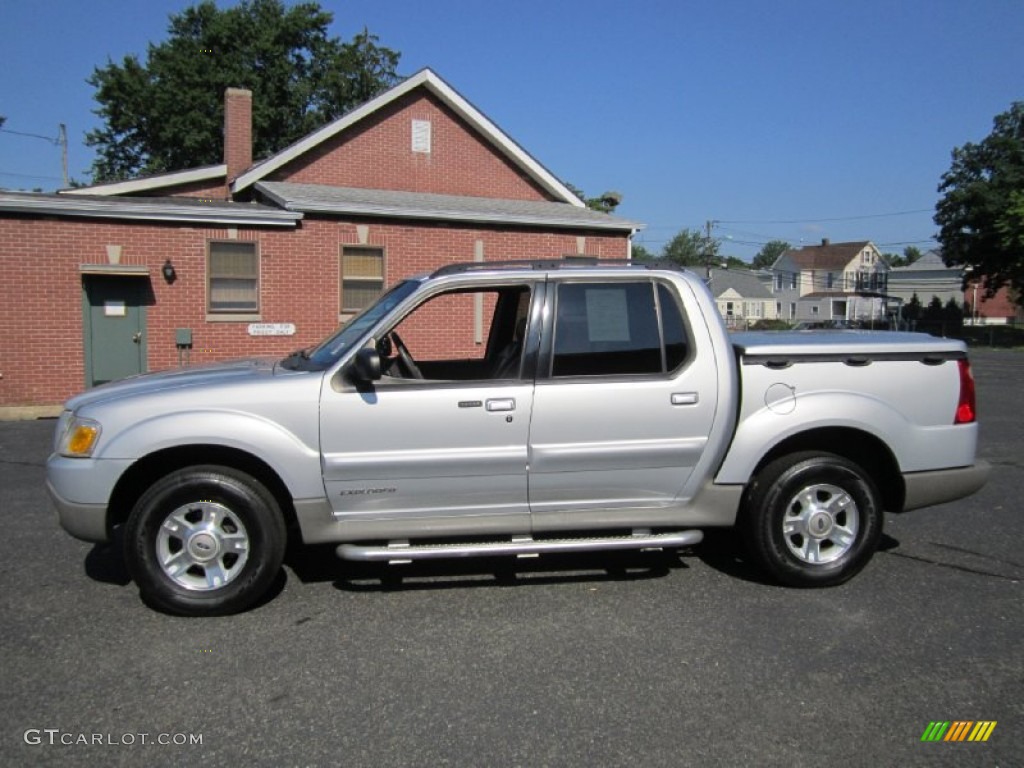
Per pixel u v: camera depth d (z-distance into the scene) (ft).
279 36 112.06
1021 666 12.40
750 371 15.43
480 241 52.31
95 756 9.96
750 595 15.39
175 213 43.09
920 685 11.80
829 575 15.57
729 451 15.35
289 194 50.03
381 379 14.60
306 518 14.47
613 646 13.10
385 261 49.55
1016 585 15.92
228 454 14.58
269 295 46.34
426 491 14.69
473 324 30.53
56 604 14.87
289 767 9.74
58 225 40.83
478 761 9.86
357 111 58.49
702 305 15.39
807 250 254.27
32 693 11.55
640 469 15.14
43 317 40.86
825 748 10.18
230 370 15.89
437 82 60.49
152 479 14.88
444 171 62.44
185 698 11.41
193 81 107.45
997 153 148.25
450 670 12.26
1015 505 22.20
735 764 9.82
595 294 15.26
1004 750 10.16
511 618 14.28
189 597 14.12
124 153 114.01
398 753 10.03
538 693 11.53
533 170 64.18
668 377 15.10
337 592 15.57
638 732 10.52
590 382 14.88
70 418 14.52
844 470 15.49
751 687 11.73
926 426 15.96
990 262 149.38
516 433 14.65
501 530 15.07
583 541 14.94
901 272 256.73
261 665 12.42
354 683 11.85
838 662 12.53
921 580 16.22
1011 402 47.98
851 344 15.92
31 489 23.95
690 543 15.31
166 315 43.73
